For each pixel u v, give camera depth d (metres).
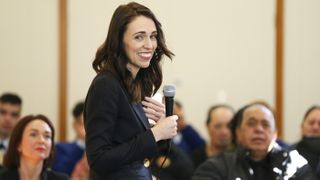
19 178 6.30
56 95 10.73
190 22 10.99
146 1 10.91
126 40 3.74
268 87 11.09
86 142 3.67
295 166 6.20
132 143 3.62
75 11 10.77
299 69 11.12
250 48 11.09
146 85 4.00
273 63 11.09
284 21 11.09
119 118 3.72
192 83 10.98
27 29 10.70
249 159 6.27
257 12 11.09
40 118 6.41
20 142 6.32
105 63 3.81
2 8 10.69
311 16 11.11
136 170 3.73
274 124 6.32
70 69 10.76
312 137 6.58
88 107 3.68
